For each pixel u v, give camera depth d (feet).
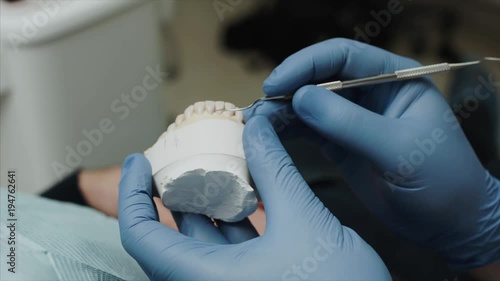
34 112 3.37
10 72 3.23
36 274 1.79
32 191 3.72
